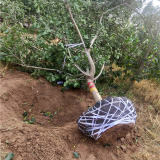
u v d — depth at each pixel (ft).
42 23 8.57
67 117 9.42
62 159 5.75
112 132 6.21
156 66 10.71
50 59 10.76
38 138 6.32
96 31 11.00
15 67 12.10
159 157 6.90
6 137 5.96
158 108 10.62
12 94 9.32
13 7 10.53
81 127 6.66
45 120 9.07
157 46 10.77
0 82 9.57
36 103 10.04
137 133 8.22
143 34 11.23
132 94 12.10
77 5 8.11
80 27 10.62
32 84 10.52
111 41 11.78
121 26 13.17
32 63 11.83
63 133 7.04
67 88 11.18
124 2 11.91
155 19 10.61
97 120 6.23
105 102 6.59
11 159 5.24
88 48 9.61
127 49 12.02
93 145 6.75
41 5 8.74
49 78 11.07
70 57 9.30
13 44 10.20
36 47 11.41
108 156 6.42
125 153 6.81
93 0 12.26
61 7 9.29
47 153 5.79
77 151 6.28
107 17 13.10
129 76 12.35
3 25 10.43
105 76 12.81
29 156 5.54
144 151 7.11
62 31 9.00
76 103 10.30
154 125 9.03
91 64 8.87
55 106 10.25
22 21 11.44
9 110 8.25
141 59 11.26
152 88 12.88
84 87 11.54
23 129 6.61
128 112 6.46
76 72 10.86
